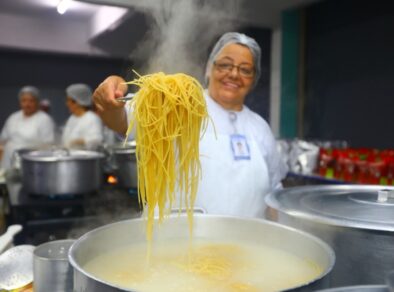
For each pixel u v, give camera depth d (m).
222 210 1.63
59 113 6.94
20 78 6.68
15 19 6.18
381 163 2.75
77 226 2.42
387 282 0.65
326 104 4.34
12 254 1.06
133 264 1.06
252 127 1.82
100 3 3.65
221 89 1.74
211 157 1.63
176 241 1.22
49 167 2.40
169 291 0.92
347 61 4.04
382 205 1.05
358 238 0.87
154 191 1.14
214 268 1.04
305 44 4.58
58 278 0.88
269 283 0.96
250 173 1.68
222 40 1.74
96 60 7.06
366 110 3.84
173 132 1.13
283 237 1.09
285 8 4.42
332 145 3.88
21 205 2.36
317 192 1.30
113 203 2.56
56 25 6.41
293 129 4.66
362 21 3.85
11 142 4.48
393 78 3.55
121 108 1.32
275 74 4.72
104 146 3.13
